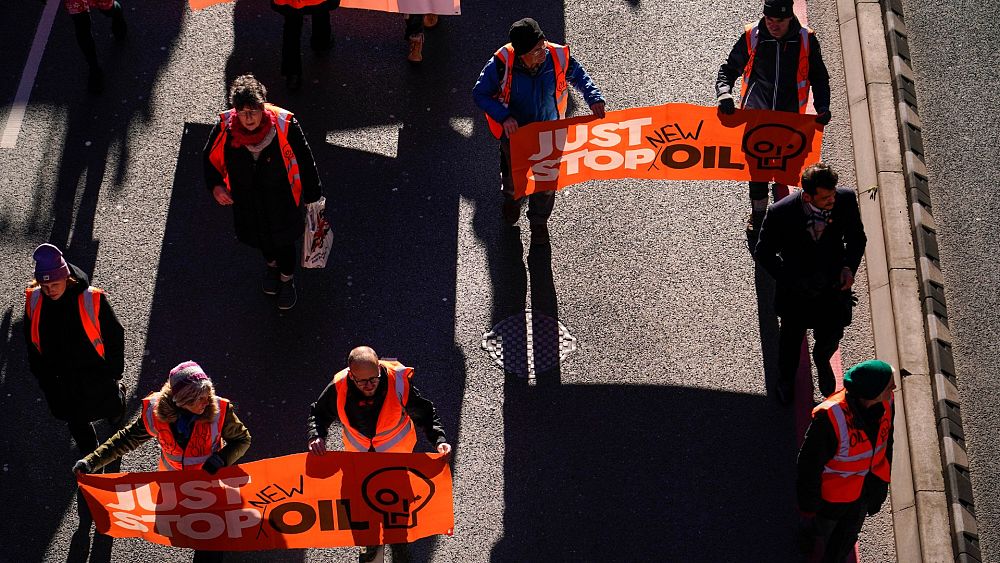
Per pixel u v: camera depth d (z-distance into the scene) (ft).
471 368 26.53
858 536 23.94
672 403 26.02
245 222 25.18
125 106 31.37
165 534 21.79
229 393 26.03
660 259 28.53
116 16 32.14
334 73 32.50
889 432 20.29
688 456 25.13
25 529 23.66
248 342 26.94
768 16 25.09
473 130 31.32
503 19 34.06
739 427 25.62
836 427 19.77
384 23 34.09
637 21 33.81
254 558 23.36
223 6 34.12
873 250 28.58
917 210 28.76
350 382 20.66
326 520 21.71
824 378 25.80
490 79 25.71
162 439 20.62
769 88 26.40
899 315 27.07
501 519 24.06
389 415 21.12
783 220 22.76
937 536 23.61
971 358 26.53
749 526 24.07
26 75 32.07
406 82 32.40
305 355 26.76
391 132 31.19
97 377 22.29
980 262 28.25
